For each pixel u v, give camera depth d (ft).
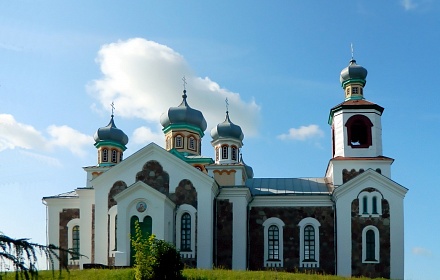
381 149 199.31
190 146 221.66
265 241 190.29
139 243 138.00
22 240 37.88
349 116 200.44
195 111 222.89
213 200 180.86
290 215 191.62
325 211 190.80
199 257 174.09
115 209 178.81
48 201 200.13
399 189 183.32
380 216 183.01
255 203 193.26
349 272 181.16
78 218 198.08
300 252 188.96
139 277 133.39
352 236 183.01
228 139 216.95
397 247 181.06
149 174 180.34
